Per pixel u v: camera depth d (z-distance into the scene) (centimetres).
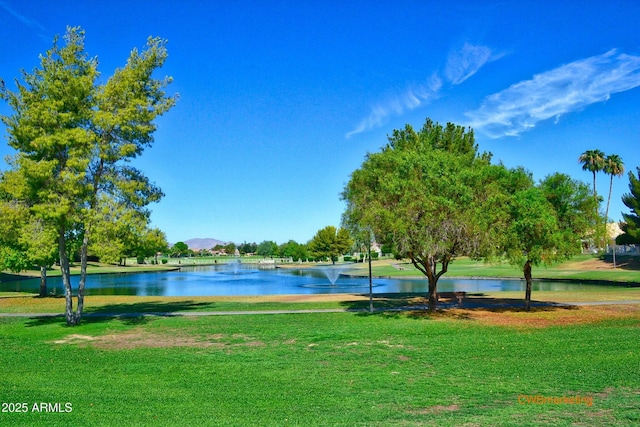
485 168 2764
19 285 6391
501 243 2592
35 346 1941
